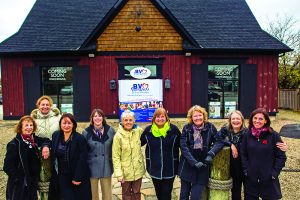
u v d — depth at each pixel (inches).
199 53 543.5
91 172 173.5
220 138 168.6
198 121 169.6
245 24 591.8
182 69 544.7
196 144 168.6
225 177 172.2
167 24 538.6
